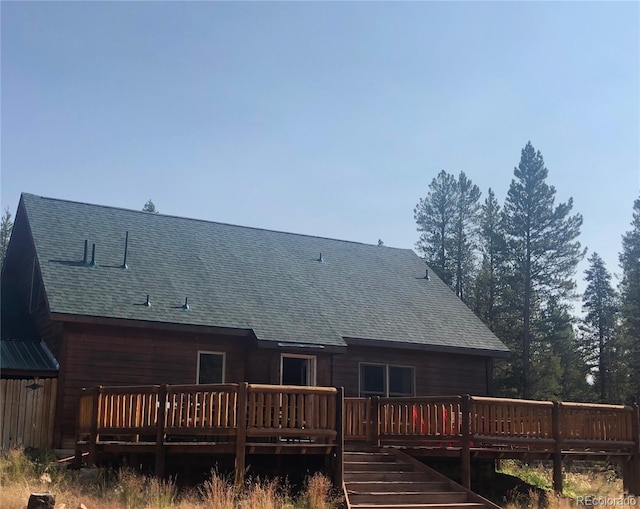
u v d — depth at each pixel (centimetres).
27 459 1606
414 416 1705
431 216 4909
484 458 1722
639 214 4928
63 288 1958
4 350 1983
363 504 1438
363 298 2573
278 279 2486
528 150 4497
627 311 4756
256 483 1419
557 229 4419
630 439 1867
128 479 1420
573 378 4503
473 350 2494
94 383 1931
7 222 5238
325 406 1488
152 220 2578
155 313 1995
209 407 1453
